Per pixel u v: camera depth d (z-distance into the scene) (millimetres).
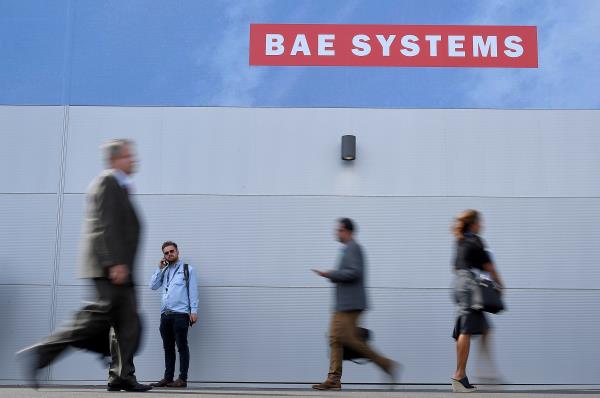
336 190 10188
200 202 10195
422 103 10359
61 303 9977
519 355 9820
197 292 9625
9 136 10344
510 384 9750
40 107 10414
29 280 10023
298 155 10273
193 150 10297
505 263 10016
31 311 9953
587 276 9977
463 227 7848
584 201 10125
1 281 10016
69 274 10039
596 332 9859
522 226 10086
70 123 10375
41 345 5586
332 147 10281
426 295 9945
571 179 10172
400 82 10391
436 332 9867
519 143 10258
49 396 5684
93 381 9758
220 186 10219
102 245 5605
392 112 10344
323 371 9836
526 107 10336
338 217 10133
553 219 10094
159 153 10289
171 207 10180
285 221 10141
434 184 10180
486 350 7922
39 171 10273
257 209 10172
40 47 10547
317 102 10367
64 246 10109
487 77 10383
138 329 6109
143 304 9953
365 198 10164
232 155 10281
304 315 9945
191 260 10070
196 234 10133
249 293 10008
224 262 10070
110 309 5676
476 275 7754
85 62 10508
